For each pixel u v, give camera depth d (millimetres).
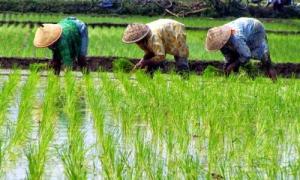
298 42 38344
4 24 44469
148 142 13297
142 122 15672
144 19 54375
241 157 12250
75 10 58781
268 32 45125
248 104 16844
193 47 33062
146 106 16281
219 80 21531
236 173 11016
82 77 22531
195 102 16797
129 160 11828
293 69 26984
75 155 11227
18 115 14883
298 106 16828
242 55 22312
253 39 22672
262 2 69875
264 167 11320
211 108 15836
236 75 22234
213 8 59750
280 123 15297
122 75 21469
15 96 18828
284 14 62094
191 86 19438
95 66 26344
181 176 10875
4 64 25812
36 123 15336
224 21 56000
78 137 12406
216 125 14094
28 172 10891
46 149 11922
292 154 12648
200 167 11125
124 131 14297
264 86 19906
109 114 16547
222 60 27031
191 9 59750
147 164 11281
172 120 14867
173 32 22031
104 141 12492
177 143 13234
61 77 23047
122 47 31438
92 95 17609
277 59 29266
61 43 21594
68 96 17328
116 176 10641
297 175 10977
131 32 21578
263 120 15000
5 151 12172
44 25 21875
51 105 16281
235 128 14484
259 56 22906
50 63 22578
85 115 16547
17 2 58844
